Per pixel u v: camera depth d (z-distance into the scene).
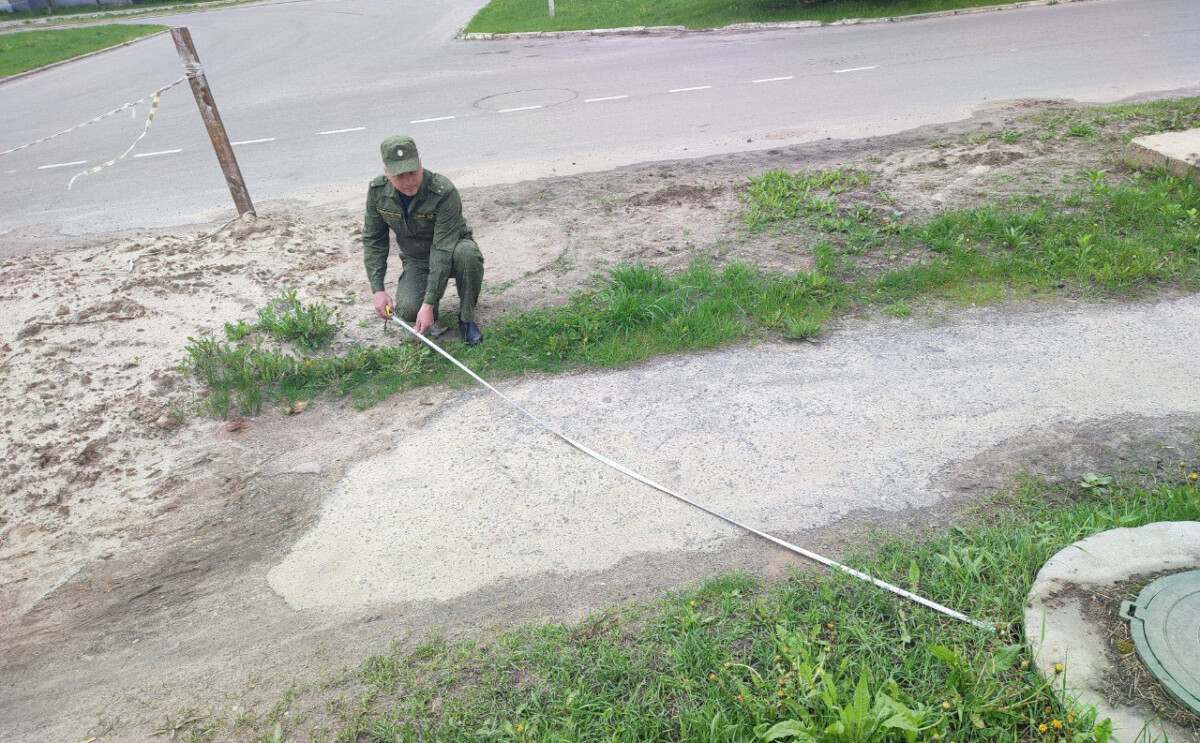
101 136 12.42
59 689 3.08
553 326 5.39
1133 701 2.41
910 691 2.61
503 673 2.88
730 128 9.91
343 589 3.45
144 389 5.05
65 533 4.00
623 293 5.60
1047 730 2.42
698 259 6.23
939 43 13.53
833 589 3.07
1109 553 2.95
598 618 3.10
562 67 14.51
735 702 2.63
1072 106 9.36
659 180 8.17
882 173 7.70
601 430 4.38
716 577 3.27
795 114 10.25
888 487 3.75
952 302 5.42
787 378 4.73
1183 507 3.24
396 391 4.95
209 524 3.97
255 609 3.39
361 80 15.04
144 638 3.30
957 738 2.44
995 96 10.15
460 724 2.68
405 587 3.43
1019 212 6.48
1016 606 2.86
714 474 3.96
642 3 20.23
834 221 6.60
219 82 16.11
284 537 3.82
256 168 9.95
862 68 12.32
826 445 4.10
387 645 3.11
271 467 4.36
